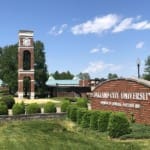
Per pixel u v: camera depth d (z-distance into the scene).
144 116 23.55
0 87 113.56
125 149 15.89
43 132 21.92
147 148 15.80
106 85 28.86
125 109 25.83
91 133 20.92
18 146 16.97
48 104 34.94
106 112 21.25
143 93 23.69
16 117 31.86
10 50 92.00
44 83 90.56
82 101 35.75
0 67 92.69
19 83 75.44
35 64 90.12
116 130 19.25
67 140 18.45
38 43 91.69
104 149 15.92
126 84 25.75
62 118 31.28
